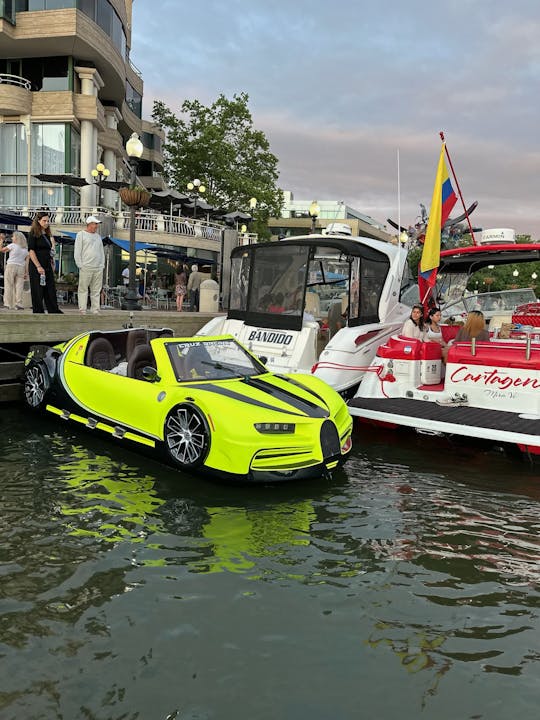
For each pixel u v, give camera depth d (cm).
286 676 309
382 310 988
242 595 388
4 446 703
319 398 671
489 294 1221
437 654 334
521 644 347
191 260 2692
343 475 653
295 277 944
